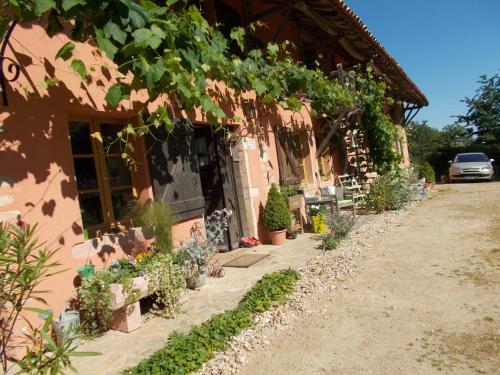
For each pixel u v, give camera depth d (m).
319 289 4.43
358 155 11.70
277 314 3.81
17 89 3.42
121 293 3.51
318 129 10.33
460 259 5.09
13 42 3.43
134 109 4.56
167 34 3.26
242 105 6.78
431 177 15.80
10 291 1.92
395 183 10.34
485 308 3.50
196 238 4.98
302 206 8.16
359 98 9.99
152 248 4.57
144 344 3.34
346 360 2.87
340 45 10.30
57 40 3.81
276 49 6.54
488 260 4.93
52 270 3.52
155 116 3.89
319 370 2.78
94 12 2.66
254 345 3.24
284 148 8.06
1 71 3.23
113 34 2.68
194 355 2.98
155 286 3.85
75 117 4.18
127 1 2.65
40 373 1.69
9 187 3.29
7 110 3.33
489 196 11.30
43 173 3.55
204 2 6.75
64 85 3.83
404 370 2.66
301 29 10.18
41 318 3.34
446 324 3.27
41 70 3.63
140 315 3.75
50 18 2.89
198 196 5.47
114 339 3.48
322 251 6.09
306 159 9.24
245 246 6.68
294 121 8.66
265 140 7.48
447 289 4.06
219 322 3.48
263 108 7.45
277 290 4.24
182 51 3.56
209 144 6.58
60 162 3.71
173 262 4.42
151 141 4.70
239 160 6.84
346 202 8.84
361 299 4.02
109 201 4.46
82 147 4.26
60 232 3.63
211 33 4.77
